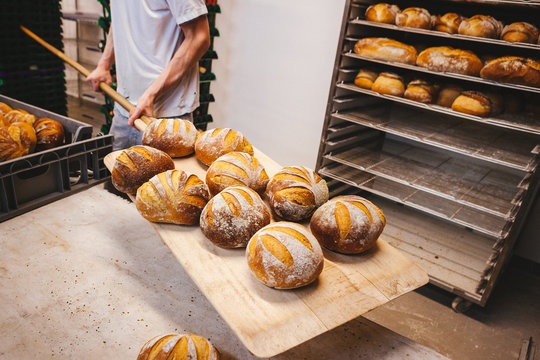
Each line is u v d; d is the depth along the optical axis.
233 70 3.35
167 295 1.09
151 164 1.19
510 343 2.08
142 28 1.81
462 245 2.55
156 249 1.28
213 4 2.70
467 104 1.97
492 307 2.33
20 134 1.53
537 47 1.69
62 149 1.52
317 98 2.94
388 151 2.80
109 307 1.01
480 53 2.14
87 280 1.09
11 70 2.67
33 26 2.68
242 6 3.11
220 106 3.55
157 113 1.93
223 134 1.35
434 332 2.11
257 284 0.92
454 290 2.12
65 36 4.73
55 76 2.95
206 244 1.04
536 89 1.75
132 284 1.11
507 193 2.23
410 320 2.19
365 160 2.54
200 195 1.10
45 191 1.53
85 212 1.42
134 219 1.42
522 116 2.04
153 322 0.99
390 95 2.20
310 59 2.89
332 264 1.01
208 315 1.04
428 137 2.22
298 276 0.86
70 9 4.71
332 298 0.89
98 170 1.67
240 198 1.03
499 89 2.11
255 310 0.84
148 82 1.91
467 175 2.48
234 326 0.79
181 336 0.87
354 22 2.15
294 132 3.15
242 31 3.18
